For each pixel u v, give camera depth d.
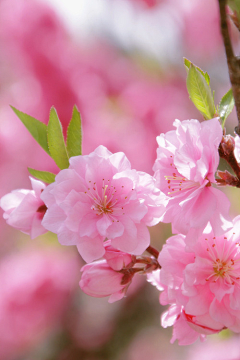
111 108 0.97
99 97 0.96
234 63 0.56
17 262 0.94
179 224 0.58
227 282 0.58
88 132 0.92
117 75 0.99
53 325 0.94
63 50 0.95
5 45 0.96
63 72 0.93
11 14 0.95
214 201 0.57
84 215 0.58
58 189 0.58
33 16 0.95
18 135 0.95
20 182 0.97
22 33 0.94
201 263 0.58
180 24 1.00
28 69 0.94
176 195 0.58
